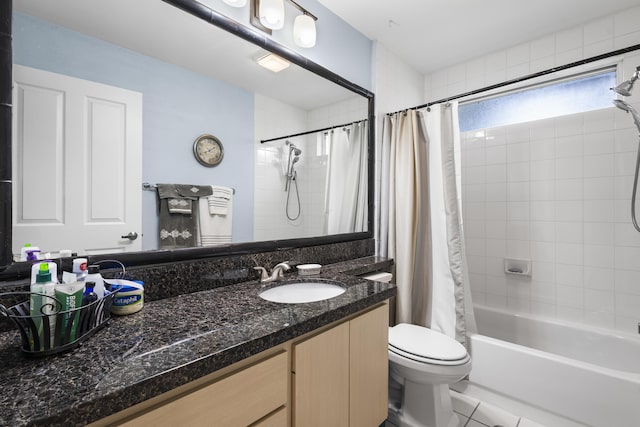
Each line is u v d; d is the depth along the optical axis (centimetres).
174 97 125
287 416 94
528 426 164
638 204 195
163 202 122
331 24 198
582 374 154
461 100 266
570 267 219
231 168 145
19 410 50
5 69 85
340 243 200
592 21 210
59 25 96
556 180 224
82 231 101
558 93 229
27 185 90
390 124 231
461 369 140
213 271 131
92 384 58
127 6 111
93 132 104
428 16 204
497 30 221
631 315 198
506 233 246
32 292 70
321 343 104
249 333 83
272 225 164
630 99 196
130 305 97
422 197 211
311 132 184
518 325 234
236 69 146
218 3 137
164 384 62
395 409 169
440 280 197
